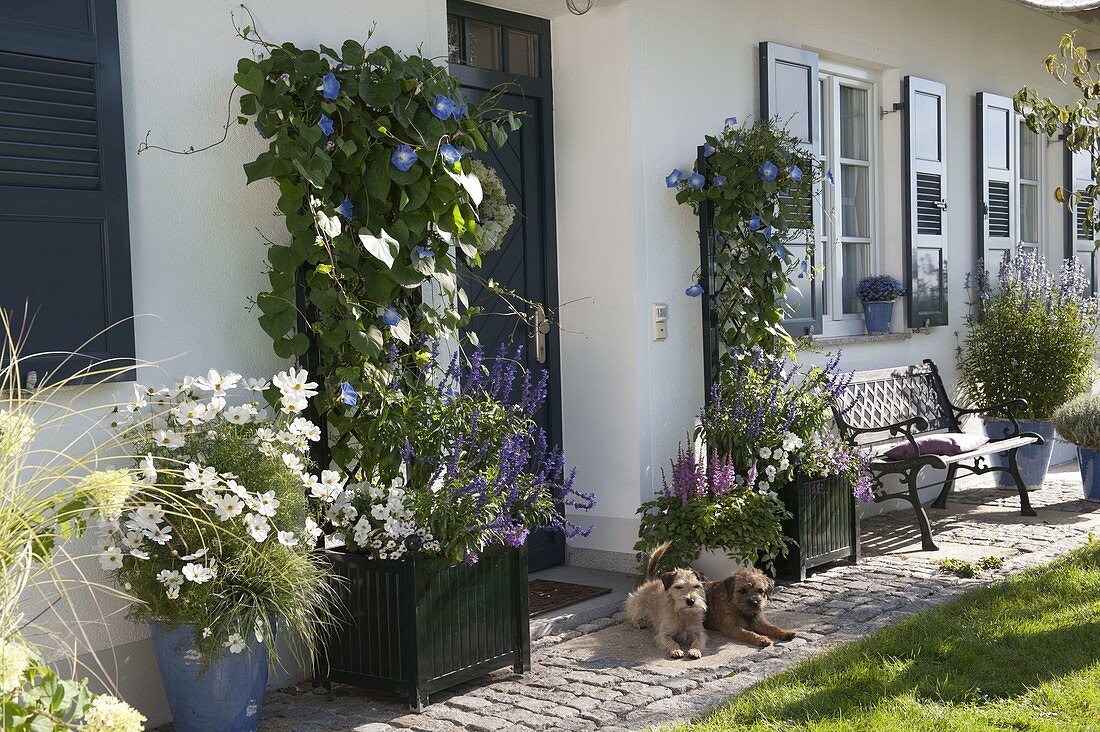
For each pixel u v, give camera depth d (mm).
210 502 3131
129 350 3506
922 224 7539
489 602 3924
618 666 4137
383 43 4336
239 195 3896
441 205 4035
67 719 2561
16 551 2494
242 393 3896
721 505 5020
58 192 3332
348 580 3799
